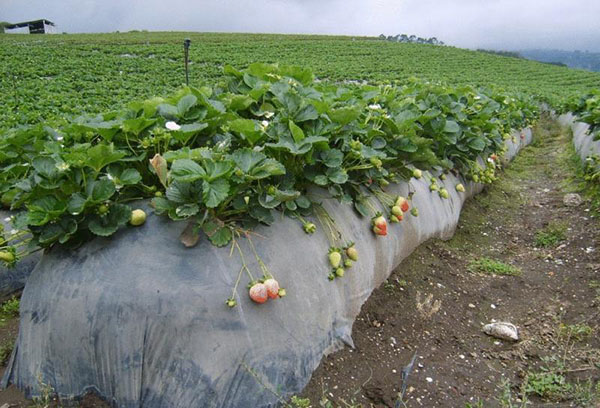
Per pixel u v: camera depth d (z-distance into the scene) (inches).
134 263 26.7
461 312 40.7
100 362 26.1
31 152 41.7
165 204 27.8
